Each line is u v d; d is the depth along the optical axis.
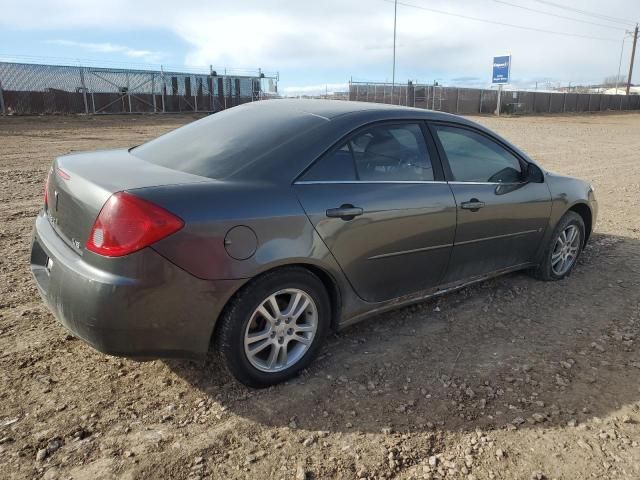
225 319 2.81
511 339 3.80
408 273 3.62
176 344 2.70
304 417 2.84
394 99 43.91
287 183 2.99
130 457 2.48
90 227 2.62
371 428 2.77
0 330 3.57
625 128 31.83
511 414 2.93
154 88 29.67
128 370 3.19
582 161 14.52
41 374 3.10
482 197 3.98
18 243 5.45
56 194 3.07
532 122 36.53
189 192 2.68
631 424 2.87
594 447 2.68
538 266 4.85
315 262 3.04
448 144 3.90
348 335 3.77
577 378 3.31
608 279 5.06
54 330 3.62
